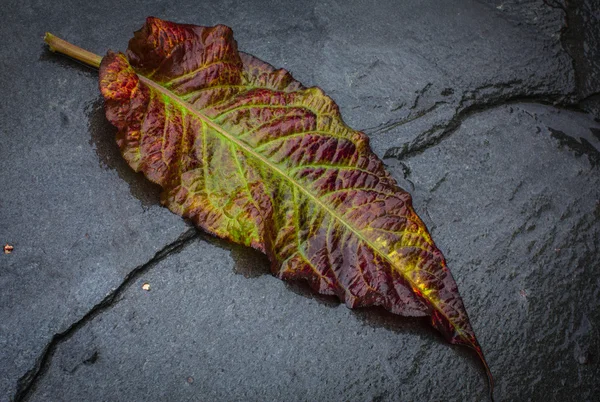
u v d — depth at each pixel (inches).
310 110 19.3
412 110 21.4
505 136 21.5
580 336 19.4
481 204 20.5
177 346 18.6
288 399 18.4
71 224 19.3
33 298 18.7
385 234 18.7
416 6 23.0
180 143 19.0
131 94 18.8
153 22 19.2
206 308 18.9
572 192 20.9
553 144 21.5
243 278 19.2
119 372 18.4
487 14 23.2
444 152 21.0
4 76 20.6
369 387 18.6
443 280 18.5
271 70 19.7
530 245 20.2
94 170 19.8
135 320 18.8
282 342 18.8
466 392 18.8
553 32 23.1
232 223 18.8
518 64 22.5
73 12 21.7
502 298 19.6
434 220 20.2
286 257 18.7
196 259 19.3
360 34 22.3
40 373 18.3
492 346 19.2
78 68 20.9
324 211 18.8
